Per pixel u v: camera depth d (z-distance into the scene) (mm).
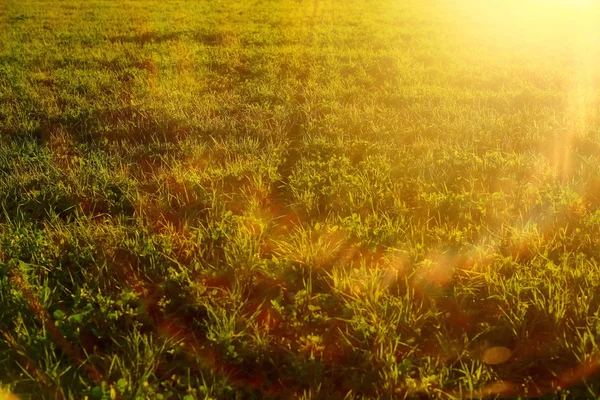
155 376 3104
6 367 3188
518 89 9375
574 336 3242
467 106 8266
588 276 3672
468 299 3734
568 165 5852
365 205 5062
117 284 3971
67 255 4277
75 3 23438
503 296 3615
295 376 3121
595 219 4461
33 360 3203
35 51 13219
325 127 7273
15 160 6344
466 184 5473
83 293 3721
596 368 2996
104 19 18938
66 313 3668
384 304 3570
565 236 4312
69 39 15039
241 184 5691
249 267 4051
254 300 3871
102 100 8875
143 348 3350
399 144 6730
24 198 5305
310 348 3277
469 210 4848
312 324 3518
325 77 10250
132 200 5238
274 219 5059
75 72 10914
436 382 2992
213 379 3059
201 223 4809
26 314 3574
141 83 9750
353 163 6289
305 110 8086
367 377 3072
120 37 15422
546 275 3812
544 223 4539
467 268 4055
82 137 7277
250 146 6574
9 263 4020
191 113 8016
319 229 4570
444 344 3275
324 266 4145
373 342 3279
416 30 16594
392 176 5676
